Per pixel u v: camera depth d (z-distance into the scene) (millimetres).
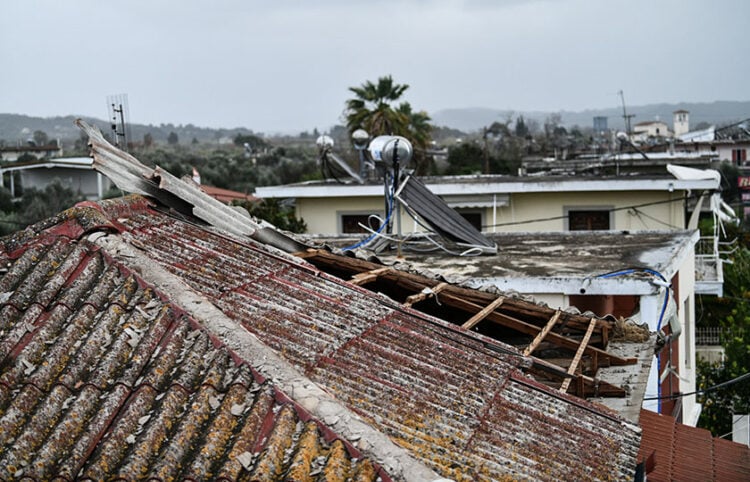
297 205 22844
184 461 3982
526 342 9031
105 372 4473
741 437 17219
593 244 14867
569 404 6000
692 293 17266
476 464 4582
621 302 12914
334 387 4949
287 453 4141
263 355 4805
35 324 4805
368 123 38812
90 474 3775
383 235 13047
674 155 33375
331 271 8609
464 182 22250
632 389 7789
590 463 5219
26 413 4148
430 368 5688
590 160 35062
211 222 7324
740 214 41688
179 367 4621
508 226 21625
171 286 5297
